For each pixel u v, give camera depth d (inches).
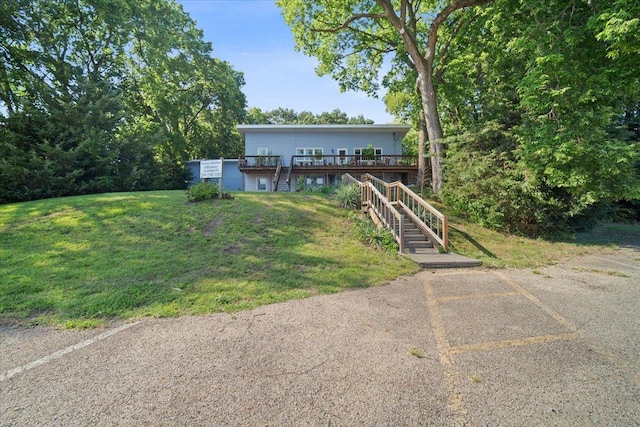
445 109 842.8
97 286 187.9
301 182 634.8
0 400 92.3
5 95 607.2
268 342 130.3
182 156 1030.4
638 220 673.6
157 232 292.7
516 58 439.2
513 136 407.5
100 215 328.5
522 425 83.5
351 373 107.9
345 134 920.3
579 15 324.2
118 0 737.0
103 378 103.6
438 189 535.8
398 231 330.0
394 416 86.5
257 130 901.8
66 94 620.4
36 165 545.3
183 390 97.4
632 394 97.0
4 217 323.0
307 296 188.9
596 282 229.8
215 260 241.9
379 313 164.6
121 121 695.7
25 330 139.4
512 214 402.9
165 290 186.1
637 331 144.2
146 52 894.4
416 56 571.2
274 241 293.4
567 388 100.1
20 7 589.6
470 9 569.9
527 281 231.0
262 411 88.2
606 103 336.8
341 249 290.7
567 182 334.3
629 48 257.1
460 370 110.3
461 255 305.7
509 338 136.4
